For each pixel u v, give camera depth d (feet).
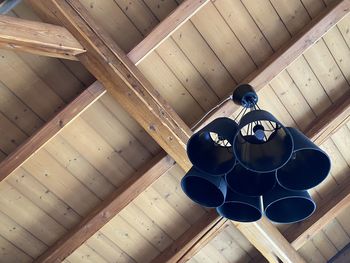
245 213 7.86
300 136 7.02
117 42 11.25
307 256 15.96
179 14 10.65
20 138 11.41
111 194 12.66
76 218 12.87
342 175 14.75
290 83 12.85
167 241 14.11
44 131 10.61
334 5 11.71
